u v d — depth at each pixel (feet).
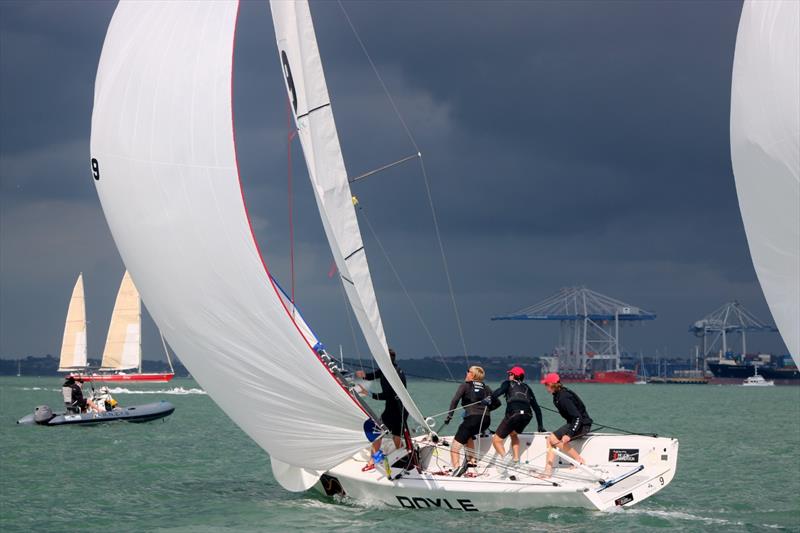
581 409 89.04
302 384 86.84
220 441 165.99
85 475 117.08
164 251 87.51
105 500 97.19
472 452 92.12
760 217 71.87
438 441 89.45
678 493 104.94
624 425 245.04
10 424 203.41
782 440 186.70
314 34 85.71
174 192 86.99
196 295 87.35
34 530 81.71
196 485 108.68
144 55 89.20
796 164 68.49
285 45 86.99
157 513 89.10
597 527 78.69
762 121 70.23
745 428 231.71
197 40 88.58
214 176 86.22
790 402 495.00
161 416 213.66
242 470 123.44
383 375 90.79
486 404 90.63
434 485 85.81
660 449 87.25
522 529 77.77
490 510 84.84
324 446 88.84
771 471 128.26
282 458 91.56
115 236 90.89
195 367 90.17
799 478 120.26
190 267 87.04
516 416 89.30
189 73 87.92
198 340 88.48
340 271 86.99
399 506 88.53
